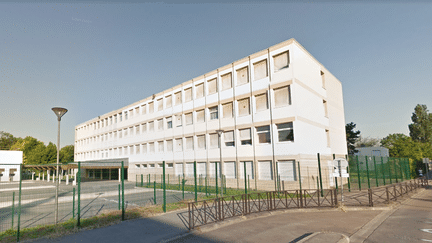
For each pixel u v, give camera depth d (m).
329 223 9.12
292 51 20.03
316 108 22.41
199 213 9.22
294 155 19.09
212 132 25.48
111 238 7.78
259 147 21.39
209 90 26.64
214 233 8.16
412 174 31.67
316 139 21.59
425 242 6.77
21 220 10.59
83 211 12.32
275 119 20.50
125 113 40.62
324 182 21.42
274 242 7.03
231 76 24.52
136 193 20.20
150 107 35.19
